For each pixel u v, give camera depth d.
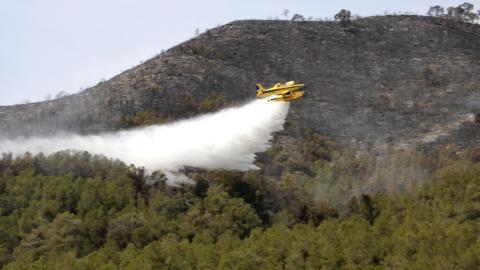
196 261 47.09
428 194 72.62
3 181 82.62
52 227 62.19
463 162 91.62
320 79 177.62
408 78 175.62
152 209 72.94
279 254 48.72
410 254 46.06
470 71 175.12
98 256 51.91
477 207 57.06
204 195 83.56
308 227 61.72
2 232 63.44
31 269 47.91
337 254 45.84
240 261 46.16
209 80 168.88
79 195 75.38
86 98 164.00
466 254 40.59
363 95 164.00
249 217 67.81
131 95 157.88
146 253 47.66
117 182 83.56
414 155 100.06
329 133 132.88
